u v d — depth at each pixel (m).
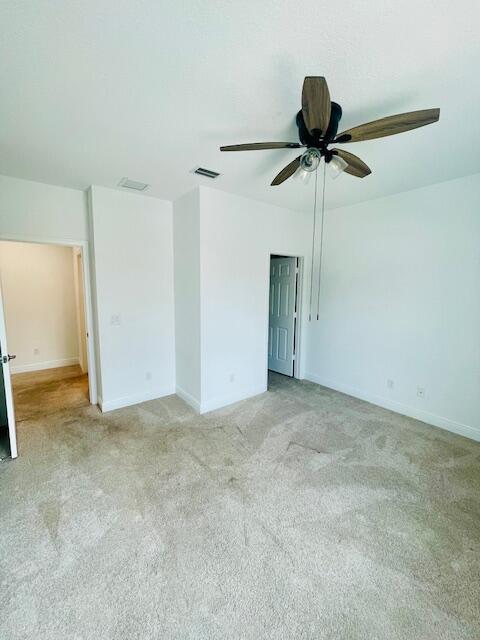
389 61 1.31
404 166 2.50
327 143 1.61
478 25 1.12
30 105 1.66
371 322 3.60
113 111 1.72
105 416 3.23
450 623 1.29
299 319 4.44
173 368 3.85
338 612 1.33
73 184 2.98
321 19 1.11
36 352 4.88
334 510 1.92
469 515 1.89
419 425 3.10
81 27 1.16
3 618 1.28
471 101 1.60
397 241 3.28
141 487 2.11
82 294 4.64
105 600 1.36
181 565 1.53
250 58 1.31
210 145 2.12
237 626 1.27
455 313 2.90
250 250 3.54
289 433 2.90
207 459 2.45
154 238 3.49
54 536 1.69
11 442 2.41
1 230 2.80
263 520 1.83
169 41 1.22
